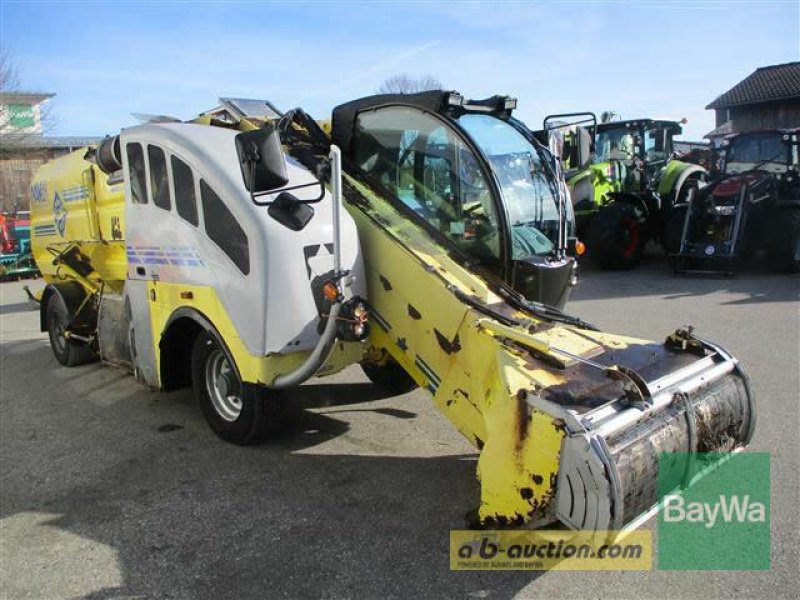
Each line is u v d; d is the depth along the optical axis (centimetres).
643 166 1331
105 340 604
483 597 297
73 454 471
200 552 337
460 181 422
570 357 318
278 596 300
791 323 750
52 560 334
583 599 294
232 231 405
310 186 402
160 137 457
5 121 2569
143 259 493
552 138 509
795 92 2747
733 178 1125
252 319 399
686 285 1030
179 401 579
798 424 465
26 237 1544
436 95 426
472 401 350
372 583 308
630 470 273
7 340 874
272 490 400
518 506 288
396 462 435
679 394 307
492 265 413
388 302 404
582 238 1254
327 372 414
